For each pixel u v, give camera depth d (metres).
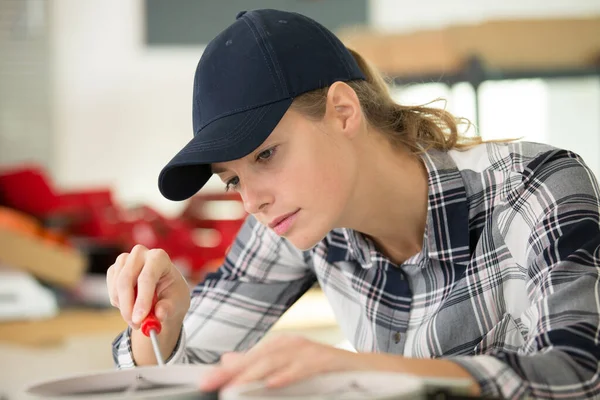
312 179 1.16
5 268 2.46
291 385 0.73
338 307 1.48
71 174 4.73
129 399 0.72
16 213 2.90
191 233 2.85
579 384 0.91
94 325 2.26
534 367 0.90
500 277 1.28
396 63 2.36
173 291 1.24
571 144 5.22
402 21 5.07
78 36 4.72
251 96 1.14
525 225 1.26
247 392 0.71
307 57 1.19
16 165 4.63
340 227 1.32
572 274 1.08
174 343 1.27
